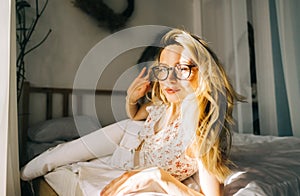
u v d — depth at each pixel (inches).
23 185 50.0
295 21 65.9
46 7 72.0
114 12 83.4
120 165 27.1
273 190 26.3
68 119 63.7
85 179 29.4
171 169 25.2
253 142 53.9
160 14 95.0
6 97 38.3
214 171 23.4
